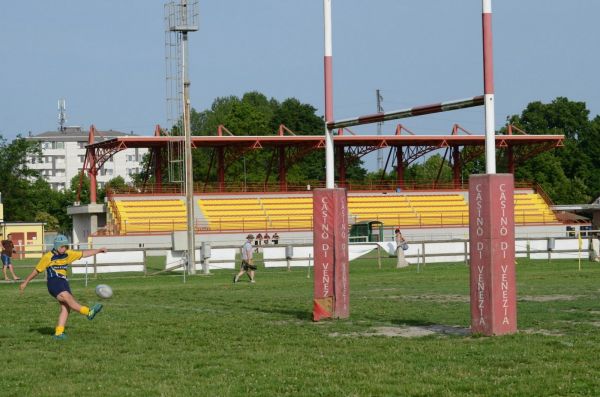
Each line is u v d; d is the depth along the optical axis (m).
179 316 24.91
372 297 30.73
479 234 19.62
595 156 135.50
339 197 23.97
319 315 23.55
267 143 99.81
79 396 13.89
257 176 130.62
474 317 19.77
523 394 13.23
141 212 96.31
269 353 17.67
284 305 28.31
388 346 18.27
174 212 97.25
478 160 142.12
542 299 28.36
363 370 15.50
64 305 20.58
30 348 19.02
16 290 39.94
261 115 140.62
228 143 97.38
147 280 46.41
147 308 27.78
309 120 152.75
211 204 99.50
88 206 98.56
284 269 53.41
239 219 98.31
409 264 55.88
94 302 30.55
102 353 18.12
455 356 16.70
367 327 21.81
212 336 20.39
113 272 53.06
